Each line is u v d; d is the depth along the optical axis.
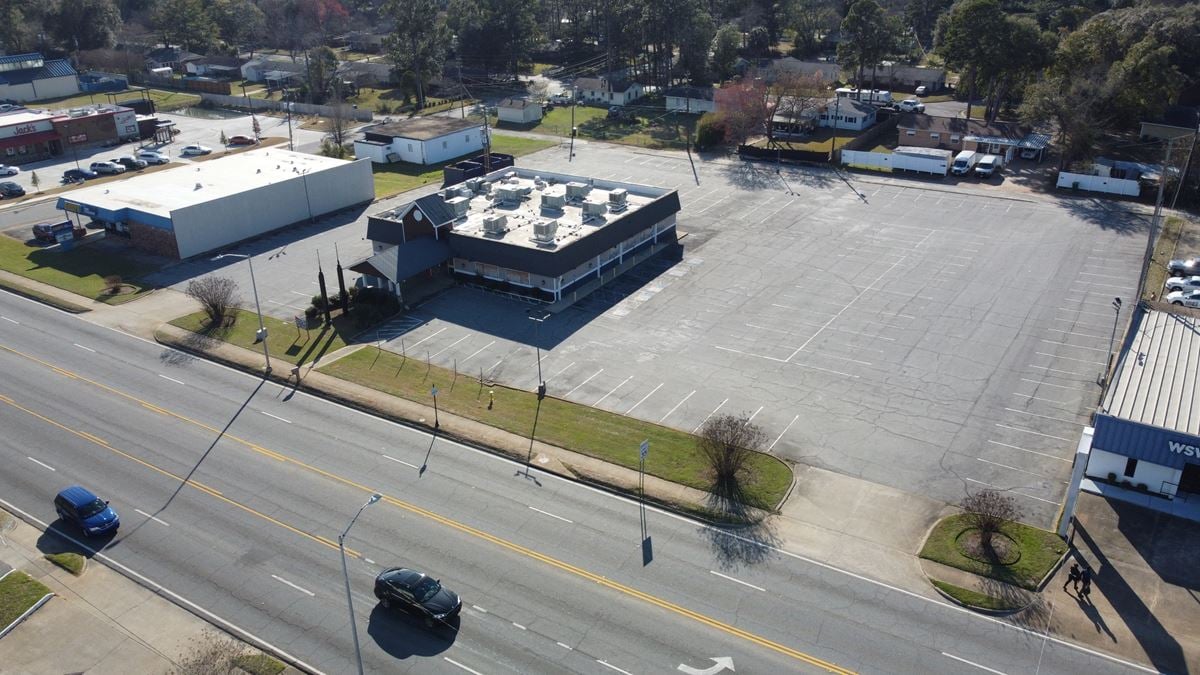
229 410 52.78
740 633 34.78
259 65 169.00
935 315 63.38
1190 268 68.94
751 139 117.12
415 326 63.50
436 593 36.03
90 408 53.06
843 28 127.50
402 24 139.50
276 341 61.41
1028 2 160.00
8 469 46.88
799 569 38.38
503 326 63.19
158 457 47.91
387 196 96.25
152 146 120.50
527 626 35.28
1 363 58.91
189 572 38.94
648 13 141.00
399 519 42.25
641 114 133.38
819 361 57.03
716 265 74.25
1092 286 67.50
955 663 33.12
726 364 56.94
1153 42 98.56
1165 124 103.81
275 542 40.78
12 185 96.69
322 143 117.38
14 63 148.12
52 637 35.38
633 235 75.25
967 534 40.06
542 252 65.75
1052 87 96.06
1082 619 35.09
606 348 59.44
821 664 33.19
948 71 143.25
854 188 95.38
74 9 175.50
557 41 182.00
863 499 43.06
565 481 45.09
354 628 30.81
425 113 138.38
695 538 40.62
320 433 50.12
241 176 88.06
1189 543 39.31
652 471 45.50
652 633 34.84
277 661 33.69
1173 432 41.38
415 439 49.31
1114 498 42.59
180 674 32.84
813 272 72.25
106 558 39.94
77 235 83.00
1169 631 34.34
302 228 85.94
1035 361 56.16
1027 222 82.69
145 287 71.50
